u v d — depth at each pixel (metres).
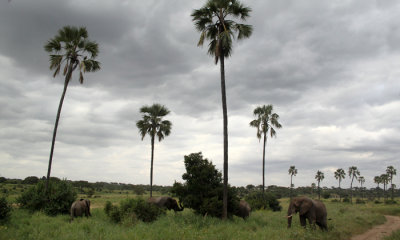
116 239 10.16
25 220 15.80
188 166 19.14
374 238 13.37
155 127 33.88
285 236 11.53
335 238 12.24
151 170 33.09
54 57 22.56
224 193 16.89
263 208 33.97
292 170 86.56
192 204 17.78
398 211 32.84
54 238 10.63
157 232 11.41
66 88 22.64
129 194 85.00
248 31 18.19
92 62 23.55
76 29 23.02
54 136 21.66
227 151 17.34
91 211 22.00
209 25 18.66
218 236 11.06
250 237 11.26
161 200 20.53
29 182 85.00
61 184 21.81
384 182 105.50
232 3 18.12
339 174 106.25
